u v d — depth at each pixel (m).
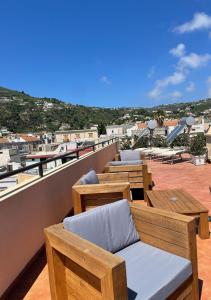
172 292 1.89
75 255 1.74
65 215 4.31
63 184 4.33
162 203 3.61
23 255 2.86
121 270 1.52
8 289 2.52
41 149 44.66
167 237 2.23
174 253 2.20
